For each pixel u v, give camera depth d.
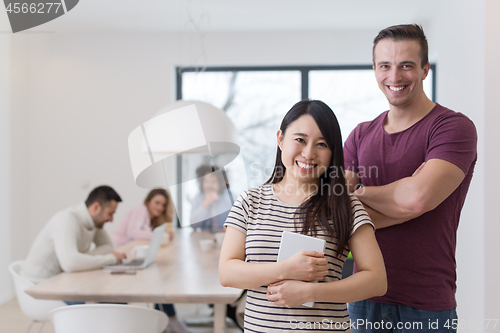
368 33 4.35
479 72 2.49
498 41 2.39
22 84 4.40
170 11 3.91
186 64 4.49
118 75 4.52
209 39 4.47
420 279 1.42
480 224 2.39
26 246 4.44
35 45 4.52
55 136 4.53
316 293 1.08
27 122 4.49
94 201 2.71
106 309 1.89
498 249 2.32
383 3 3.71
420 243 1.41
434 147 1.37
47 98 4.53
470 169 1.45
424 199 1.31
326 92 4.59
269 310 1.17
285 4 3.74
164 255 2.90
